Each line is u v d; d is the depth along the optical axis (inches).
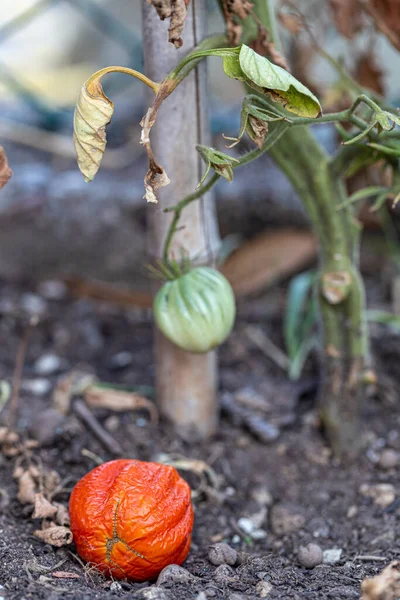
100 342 36.4
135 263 39.1
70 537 26.9
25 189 39.0
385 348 35.0
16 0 55.4
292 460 31.1
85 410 31.3
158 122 28.4
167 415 31.2
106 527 25.9
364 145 27.2
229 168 25.5
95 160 25.0
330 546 28.4
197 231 29.3
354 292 29.5
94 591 25.5
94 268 39.1
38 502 27.6
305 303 37.9
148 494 26.2
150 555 26.1
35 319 30.6
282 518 29.1
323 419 31.1
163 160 28.6
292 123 26.1
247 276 37.6
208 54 25.0
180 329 28.1
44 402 32.9
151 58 28.0
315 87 32.2
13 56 53.7
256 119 25.3
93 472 26.9
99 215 38.8
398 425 32.2
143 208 38.9
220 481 30.4
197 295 27.9
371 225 38.1
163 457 30.2
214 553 27.4
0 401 31.7
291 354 34.1
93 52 56.1
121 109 43.9
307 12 32.7
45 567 26.3
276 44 27.9
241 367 34.8
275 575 26.8
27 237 38.8
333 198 29.0
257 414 32.3
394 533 28.3
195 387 30.7
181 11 25.0
